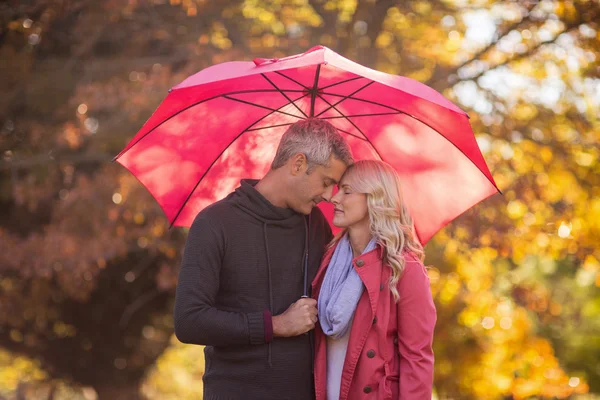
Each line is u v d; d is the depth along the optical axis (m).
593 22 7.66
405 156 3.33
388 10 9.25
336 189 3.53
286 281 3.04
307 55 2.51
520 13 8.13
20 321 11.32
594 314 20.25
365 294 3.00
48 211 10.52
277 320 2.88
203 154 3.37
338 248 3.13
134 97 8.11
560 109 8.38
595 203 8.21
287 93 3.22
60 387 16.55
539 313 10.24
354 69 2.45
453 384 11.89
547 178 8.20
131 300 11.98
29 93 9.68
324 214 3.59
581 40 7.77
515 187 8.02
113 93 8.32
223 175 3.50
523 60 8.27
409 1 8.88
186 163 3.36
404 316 2.97
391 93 2.94
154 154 3.26
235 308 2.95
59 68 9.90
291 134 3.05
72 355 13.01
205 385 3.03
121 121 8.77
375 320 2.96
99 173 9.13
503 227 7.86
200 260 2.87
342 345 3.04
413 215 3.40
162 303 12.34
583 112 8.38
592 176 8.24
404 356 2.96
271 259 3.01
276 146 3.51
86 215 8.70
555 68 8.16
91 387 13.41
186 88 2.60
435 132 3.14
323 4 8.91
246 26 9.30
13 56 9.39
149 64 9.12
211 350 3.00
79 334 12.63
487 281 9.93
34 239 9.01
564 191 8.43
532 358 11.20
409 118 3.17
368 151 3.46
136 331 12.75
